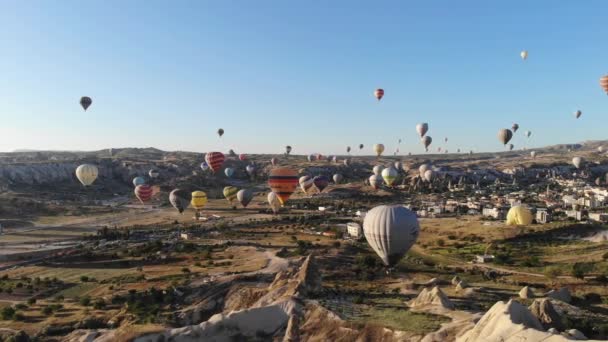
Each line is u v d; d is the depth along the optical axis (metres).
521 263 93.88
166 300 70.88
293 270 68.56
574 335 36.81
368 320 46.84
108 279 87.88
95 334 54.12
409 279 79.31
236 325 50.72
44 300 75.81
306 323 49.81
